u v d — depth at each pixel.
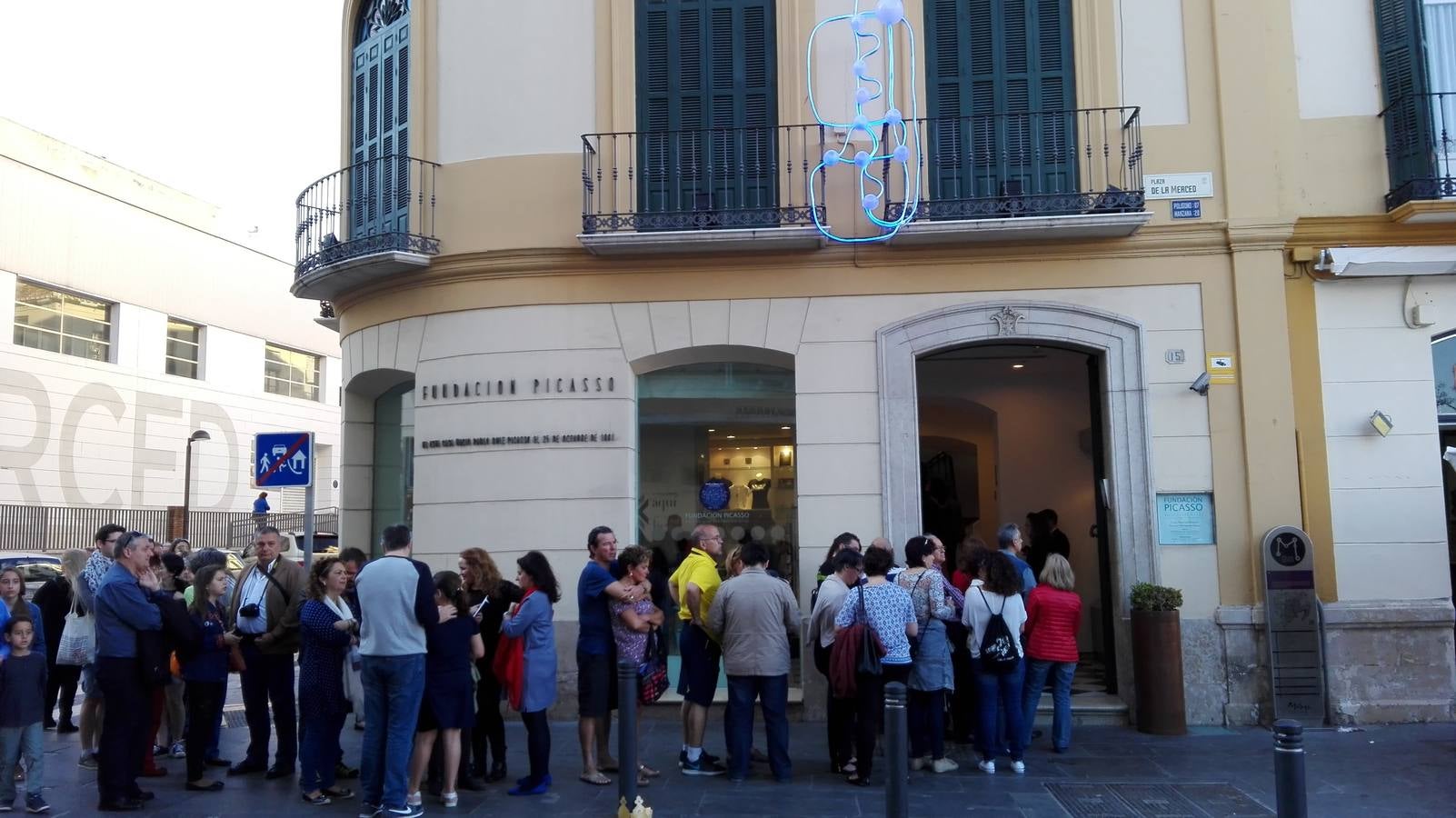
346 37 12.25
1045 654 8.49
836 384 10.24
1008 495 13.87
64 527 28.50
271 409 37.25
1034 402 13.96
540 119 10.66
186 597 8.93
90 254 30.00
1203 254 10.18
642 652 7.70
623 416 10.35
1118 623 10.00
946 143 10.50
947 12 10.74
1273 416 9.95
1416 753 8.46
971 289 10.26
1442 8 10.13
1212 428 10.00
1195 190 10.23
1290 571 9.61
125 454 30.86
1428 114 9.96
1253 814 6.88
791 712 10.06
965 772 8.04
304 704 7.45
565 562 10.23
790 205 10.32
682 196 10.55
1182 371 10.08
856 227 10.33
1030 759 8.46
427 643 7.06
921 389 14.04
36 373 28.22
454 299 10.69
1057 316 10.18
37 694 7.21
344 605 7.64
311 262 11.26
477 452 10.45
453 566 10.41
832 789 7.56
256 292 36.72
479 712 7.89
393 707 6.78
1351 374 10.06
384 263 10.57
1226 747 8.85
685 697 8.09
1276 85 10.34
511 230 10.54
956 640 8.58
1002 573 7.99
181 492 32.91
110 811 7.11
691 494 10.74
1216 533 9.90
